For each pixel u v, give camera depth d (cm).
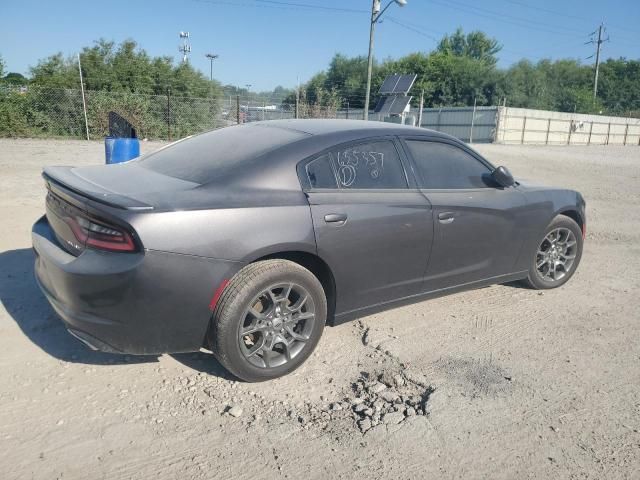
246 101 3062
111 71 2470
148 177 329
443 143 412
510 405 304
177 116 2495
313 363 343
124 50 2562
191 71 2733
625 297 491
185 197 288
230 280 294
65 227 303
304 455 256
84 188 291
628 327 422
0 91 2111
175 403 292
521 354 368
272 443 264
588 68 7481
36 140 2066
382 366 344
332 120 400
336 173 342
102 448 253
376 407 296
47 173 332
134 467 242
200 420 279
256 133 368
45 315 385
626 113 6862
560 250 495
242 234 292
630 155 2858
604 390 326
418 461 256
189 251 277
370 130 373
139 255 267
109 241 272
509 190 443
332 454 258
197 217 281
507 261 442
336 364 344
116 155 622
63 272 277
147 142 2252
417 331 397
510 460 259
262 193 309
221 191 301
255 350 309
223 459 251
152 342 285
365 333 390
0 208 695
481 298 471
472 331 402
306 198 321
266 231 299
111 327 276
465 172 418
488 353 367
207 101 2597
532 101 6097
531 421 290
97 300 273
